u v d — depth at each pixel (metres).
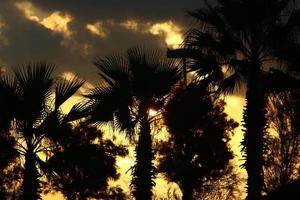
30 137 19.56
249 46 20.62
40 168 19.69
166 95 22.19
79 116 20.09
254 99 20.09
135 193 21.62
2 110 19.22
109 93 21.88
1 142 19.22
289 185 22.56
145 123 22.00
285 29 20.23
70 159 19.66
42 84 19.45
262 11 20.14
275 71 20.31
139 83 21.59
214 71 20.81
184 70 21.36
